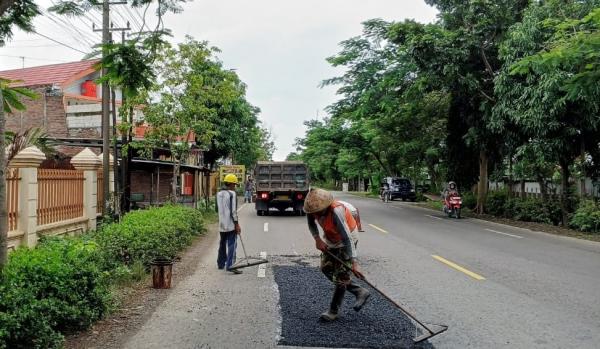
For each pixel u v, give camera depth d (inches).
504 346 202.2
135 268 327.9
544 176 791.7
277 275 346.0
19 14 229.8
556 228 682.8
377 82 958.4
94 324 230.2
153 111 674.8
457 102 887.7
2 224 190.7
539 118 631.8
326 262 239.0
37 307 181.5
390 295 287.0
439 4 805.9
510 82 670.5
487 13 754.2
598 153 700.0
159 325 229.8
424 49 750.5
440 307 260.7
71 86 981.8
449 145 1002.1
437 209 1093.1
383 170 1990.7
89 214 483.5
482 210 942.4
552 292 294.7
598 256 438.0
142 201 928.9
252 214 937.5
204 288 306.0
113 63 239.1
